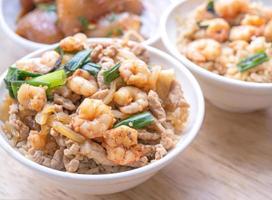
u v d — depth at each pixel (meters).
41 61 0.30
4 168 0.32
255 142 0.34
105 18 0.41
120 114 0.28
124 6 0.43
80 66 0.30
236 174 0.31
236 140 0.34
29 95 0.28
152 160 0.27
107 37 0.41
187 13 0.40
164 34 0.36
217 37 0.37
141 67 0.29
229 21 0.38
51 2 0.43
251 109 0.35
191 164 0.32
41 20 0.41
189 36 0.38
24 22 0.41
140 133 0.27
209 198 0.30
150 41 0.38
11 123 0.28
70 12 0.40
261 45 0.35
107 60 0.30
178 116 0.30
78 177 0.25
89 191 0.28
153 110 0.28
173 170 0.32
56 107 0.27
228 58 0.35
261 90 0.32
